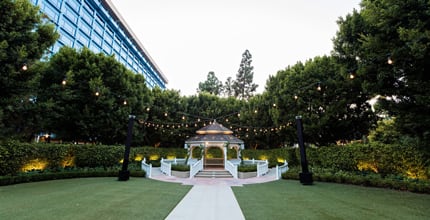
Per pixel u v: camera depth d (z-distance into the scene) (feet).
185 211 20.53
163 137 80.84
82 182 37.11
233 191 32.53
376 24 27.84
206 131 65.41
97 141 57.62
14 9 31.32
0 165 31.22
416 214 19.43
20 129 39.50
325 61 53.52
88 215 18.11
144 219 17.48
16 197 24.08
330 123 49.01
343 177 38.14
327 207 22.24
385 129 52.11
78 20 106.63
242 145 68.23
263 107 78.64
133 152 61.77
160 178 47.52
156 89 87.86
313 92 51.80
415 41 21.72
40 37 36.01
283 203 24.25
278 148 75.00
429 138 27.48
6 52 30.04
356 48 36.60
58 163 42.06
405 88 28.30
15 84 31.58
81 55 53.88
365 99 45.37
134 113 63.62
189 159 64.39
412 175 31.27
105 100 53.01
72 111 48.24
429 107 25.66
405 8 24.39
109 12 135.44
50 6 88.69
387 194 28.25
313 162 50.44
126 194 27.61
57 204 21.48
